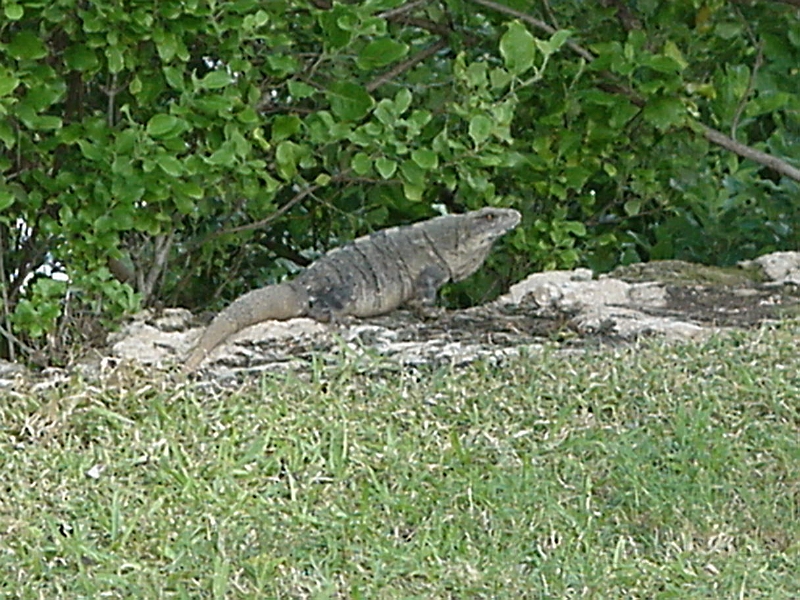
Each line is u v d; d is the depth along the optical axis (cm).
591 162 1645
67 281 1391
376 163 1455
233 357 1300
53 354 1353
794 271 1583
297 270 1752
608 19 1673
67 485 1052
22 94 1397
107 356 1314
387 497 1045
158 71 1461
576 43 1648
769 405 1184
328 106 1580
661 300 1482
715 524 1031
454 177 1517
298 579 947
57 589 931
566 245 1661
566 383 1220
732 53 1762
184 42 1448
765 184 1789
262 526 1007
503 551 994
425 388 1213
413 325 1406
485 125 1473
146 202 1438
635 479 1072
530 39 1487
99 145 1394
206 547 978
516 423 1158
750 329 1366
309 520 1016
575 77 1585
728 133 1803
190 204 1419
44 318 1320
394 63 1638
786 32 1731
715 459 1099
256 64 1511
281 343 1332
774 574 976
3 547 974
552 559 981
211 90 1432
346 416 1155
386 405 1178
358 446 1112
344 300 1397
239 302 1341
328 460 1095
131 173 1383
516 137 1680
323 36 1477
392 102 1494
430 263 1438
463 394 1201
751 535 1023
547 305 1455
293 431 1132
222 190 1472
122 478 1066
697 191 1747
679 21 1669
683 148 1717
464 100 1512
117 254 1414
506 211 1459
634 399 1191
